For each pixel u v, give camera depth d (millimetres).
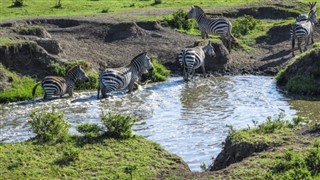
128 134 23984
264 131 23594
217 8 57531
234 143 22562
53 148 22672
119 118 24266
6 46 38938
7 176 20266
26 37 43188
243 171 19516
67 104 34719
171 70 44000
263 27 52812
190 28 51688
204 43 44281
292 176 18047
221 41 45469
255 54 46844
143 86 39812
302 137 22453
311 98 35625
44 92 36188
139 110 33188
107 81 36156
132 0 65312
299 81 37281
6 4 61031
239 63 44719
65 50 43688
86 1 63750
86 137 23797
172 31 50188
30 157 21750
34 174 20438
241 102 34906
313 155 19266
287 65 40906
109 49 46000
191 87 39281
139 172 20734
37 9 58469
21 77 38719
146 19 51125
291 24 50094
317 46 42125
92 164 21234
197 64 41469
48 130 23891
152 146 23266
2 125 30312
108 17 52281
